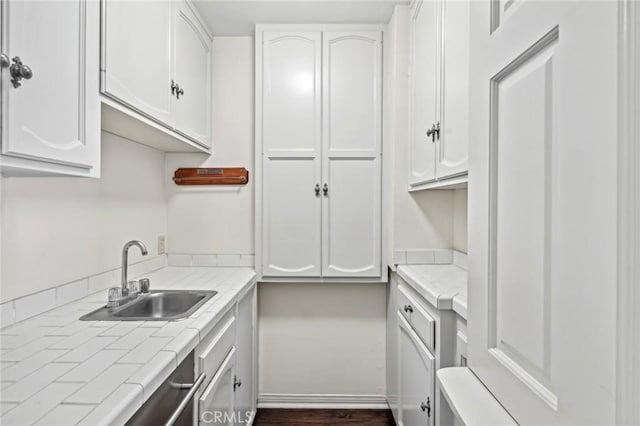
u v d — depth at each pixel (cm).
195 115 195
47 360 87
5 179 110
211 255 226
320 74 213
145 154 198
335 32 213
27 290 119
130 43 124
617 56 36
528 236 54
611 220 37
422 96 175
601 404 38
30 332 106
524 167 55
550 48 49
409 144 199
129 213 182
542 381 50
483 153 69
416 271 182
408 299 174
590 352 40
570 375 43
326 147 213
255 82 214
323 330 234
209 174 222
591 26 40
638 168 34
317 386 234
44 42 84
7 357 88
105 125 145
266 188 215
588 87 41
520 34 56
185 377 104
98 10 105
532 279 53
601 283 38
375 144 214
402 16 199
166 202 225
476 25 74
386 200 214
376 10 201
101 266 157
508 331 60
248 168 226
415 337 157
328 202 214
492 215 66
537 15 51
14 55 76
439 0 150
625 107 35
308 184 214
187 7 180
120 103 121
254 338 217
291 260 215
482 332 69
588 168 41
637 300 34
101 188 157
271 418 220
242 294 172
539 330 51
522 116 56
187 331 108
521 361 56
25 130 79
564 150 45
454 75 135
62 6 90
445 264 204
